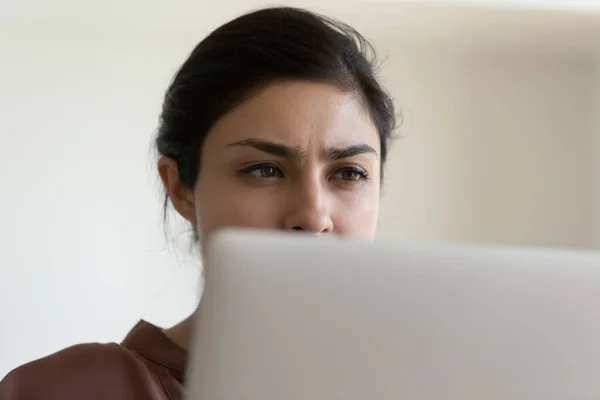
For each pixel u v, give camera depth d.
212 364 0.31
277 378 0.31
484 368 0.32
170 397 0.63
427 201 1.67
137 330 0.69
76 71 1.53
